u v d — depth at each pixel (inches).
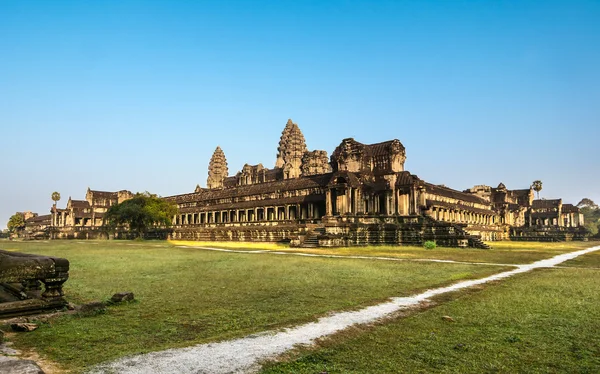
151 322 576.1
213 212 4884.4
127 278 1040.2
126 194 7066.9
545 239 4628.4
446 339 497.0
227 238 3636.8
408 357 434.3
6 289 736.3
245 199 4473.4
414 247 2427.4
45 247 2760.8
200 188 6796.3
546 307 677.9
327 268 1268.5
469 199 4872.0
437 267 1299.2
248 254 1951.3
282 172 5664.4
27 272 590.9
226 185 6643.7
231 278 1039.0
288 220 3403.1
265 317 607.8
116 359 408.2
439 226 2640.3
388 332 524.4
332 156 3575.3
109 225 5078.7
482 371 399.2
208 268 1282.0
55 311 613.3
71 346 454.3
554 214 6117.1
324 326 547.2
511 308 669.3
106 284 935.0
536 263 1513.3
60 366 388.5
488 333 525.0
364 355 439.2
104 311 634.8
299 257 1734.7
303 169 5275.6
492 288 878.4
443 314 625.9
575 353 451.2
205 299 750.5
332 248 2402.8
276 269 1245.1
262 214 4286.4
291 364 406.0
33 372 343.9
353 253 1993.1
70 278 1037.8
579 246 3134.8
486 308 669.9
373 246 2546.8
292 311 648.4
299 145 5895.7
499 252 2050.9
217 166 6899.6
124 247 2755.9
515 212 5821.9
